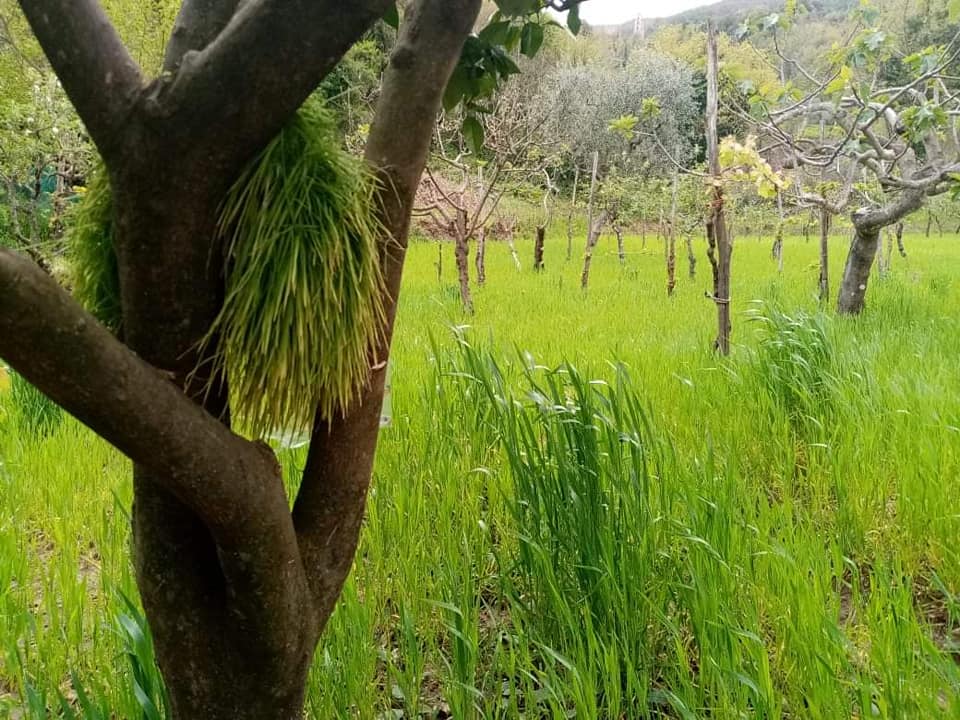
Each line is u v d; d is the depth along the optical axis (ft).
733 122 31.78
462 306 31.24
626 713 7.82
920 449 11.51
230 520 4.12
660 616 7.83
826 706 6.72
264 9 3.56
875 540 10.68
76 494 12.28
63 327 3.24
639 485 8.84
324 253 3.86
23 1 3.64
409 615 8.12
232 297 3.96
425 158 4.76
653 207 41.93
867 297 31.32
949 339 20.63
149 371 3.67
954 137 24.84
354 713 7.93
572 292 36.96
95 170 4.39
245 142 3.78
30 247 5.02
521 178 39.19
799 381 14.75
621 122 23.84
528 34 6.89
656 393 15.98
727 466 10.53
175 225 3.87
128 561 9.35
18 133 24.23
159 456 3.74
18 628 8.63
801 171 32.50
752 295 34.01
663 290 37.73
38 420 15.99
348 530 5.23
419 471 11.43
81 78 3.69
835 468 11.35
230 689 4.81
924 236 84.89
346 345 4.16
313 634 5.07
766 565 8.93
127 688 7.30
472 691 7.39
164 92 3.70
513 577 9.84
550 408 9.11
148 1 31.55
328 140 4.08
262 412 4.23
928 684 6.97
